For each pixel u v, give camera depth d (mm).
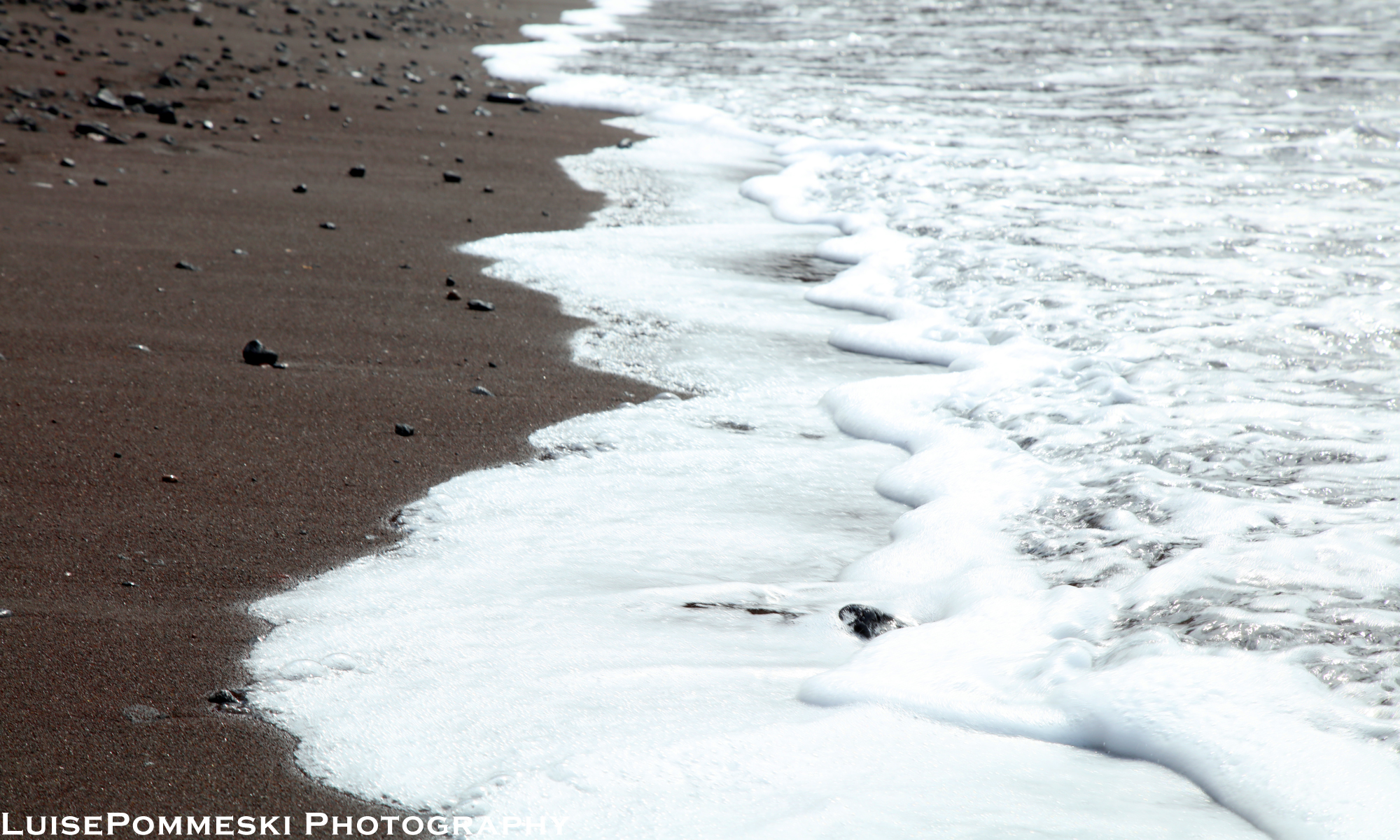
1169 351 5793
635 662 3061
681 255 7656
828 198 9352
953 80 15211
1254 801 2436
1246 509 3916
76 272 6305
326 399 4906
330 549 3684
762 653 3156
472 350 5676
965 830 2348
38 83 11219
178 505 3881
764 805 2434
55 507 3785
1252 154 10844
